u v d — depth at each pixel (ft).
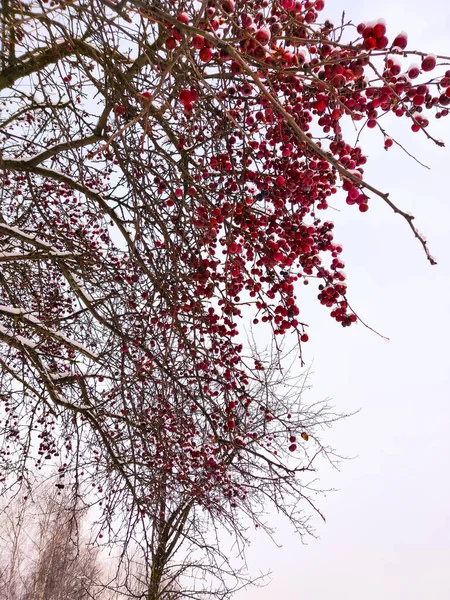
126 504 15.71
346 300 8.93
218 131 10.70
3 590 37.14
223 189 10.74
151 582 19.57
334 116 7.72
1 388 19.01
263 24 8.54
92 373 16.74
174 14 9.00
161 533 14.92
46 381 15.71
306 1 8.77
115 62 10.52
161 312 11.76
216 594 22.75
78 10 9.02
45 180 17.48
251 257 11.15
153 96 5.26
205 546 20.43
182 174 12.39
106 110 12.51
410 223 5.46
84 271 15.48
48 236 15.56
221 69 8.20
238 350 11.59
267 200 10.18
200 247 10.75
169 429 14.21
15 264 17.65
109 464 15.10
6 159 14.06
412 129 7.70
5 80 12.12
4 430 19.17
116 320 13.79
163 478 13.99
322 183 9.98
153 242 12.99
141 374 13.39
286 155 9.25
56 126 15.55
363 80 7.49
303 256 9.51
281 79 8.63
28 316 15.51
